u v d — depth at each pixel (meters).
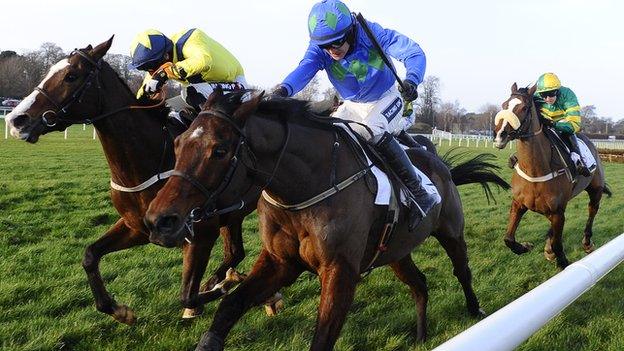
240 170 2.02
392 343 2.96
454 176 3.79
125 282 3.68
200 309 3.03
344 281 2.21
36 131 2.68
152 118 2.90
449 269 4.46
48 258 4.16
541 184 4.61
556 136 4.81
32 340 2.71
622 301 3.66
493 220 7.09
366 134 2.58
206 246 2.82
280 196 2.21
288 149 2.16
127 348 2.79
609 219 7.61
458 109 51.81
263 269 2.36
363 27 2.53
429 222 2.91
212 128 1.92
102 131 2.81
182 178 1.87
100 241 2.93
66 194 7.03
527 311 1.26
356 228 2.29
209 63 2.94
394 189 2.57
